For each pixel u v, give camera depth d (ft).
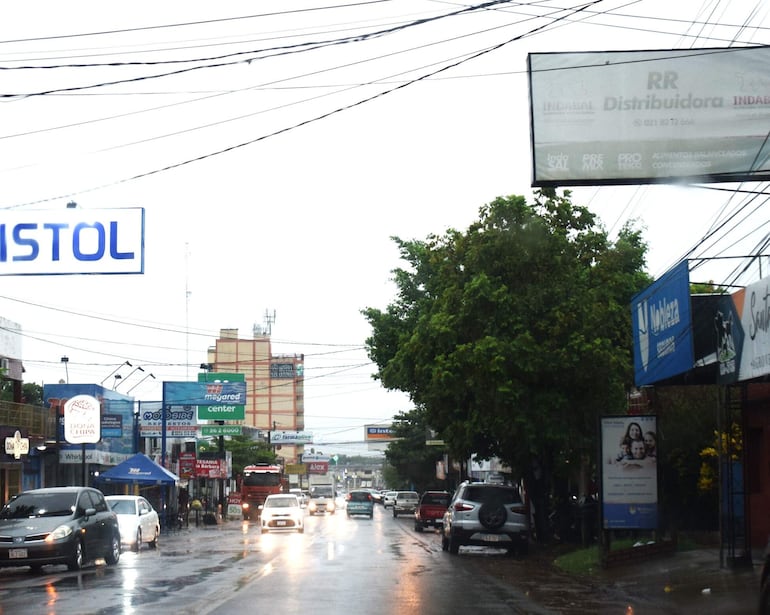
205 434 212.84
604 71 61.05
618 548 75.87
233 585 62.39
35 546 71.97
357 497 245.86
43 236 68.74
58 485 150.71
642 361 73.36
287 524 146.00
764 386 73.31
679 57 61.11
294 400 440.04
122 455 174.29
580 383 92.17
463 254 97.30
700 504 89.86
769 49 61.00
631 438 72.59
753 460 76.38
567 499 107.76
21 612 48.80
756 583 56.75
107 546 81.35
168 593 57.57
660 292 67.46
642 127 60.80
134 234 68.80
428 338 99.81
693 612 48.60
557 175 60.54
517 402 91.35
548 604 52.90
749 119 60.75
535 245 93.56
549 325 91.76
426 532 152.46
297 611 49.21
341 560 84.69
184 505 189.06
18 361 143.33
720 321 58.80
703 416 87.20
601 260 97.60
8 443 121.19
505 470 200.34
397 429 283.79
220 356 440.86
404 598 55.31
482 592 58.75
